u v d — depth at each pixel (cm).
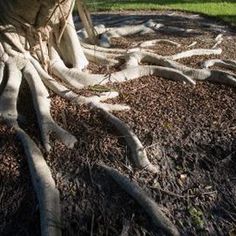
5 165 121
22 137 126
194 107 145
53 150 124
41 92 139
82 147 124
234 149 129
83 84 149
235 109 145
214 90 157
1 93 140
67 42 159
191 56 191
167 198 114
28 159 120
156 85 158
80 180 117
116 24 259
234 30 257
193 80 163
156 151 125
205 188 117
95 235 106
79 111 136
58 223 107
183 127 135
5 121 131
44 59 149
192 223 109
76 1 160
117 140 126
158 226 107
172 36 232
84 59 163
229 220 110
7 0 143
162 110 142
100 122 132
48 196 111
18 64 146
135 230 107
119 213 110
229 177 121
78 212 111
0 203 114
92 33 171
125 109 140
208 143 130
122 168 120
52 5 137
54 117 134
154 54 176
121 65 168
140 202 110
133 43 208
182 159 124
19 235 108
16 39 147
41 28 146
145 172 119
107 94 145
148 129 132
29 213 111
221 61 181
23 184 117
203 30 249
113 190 115
